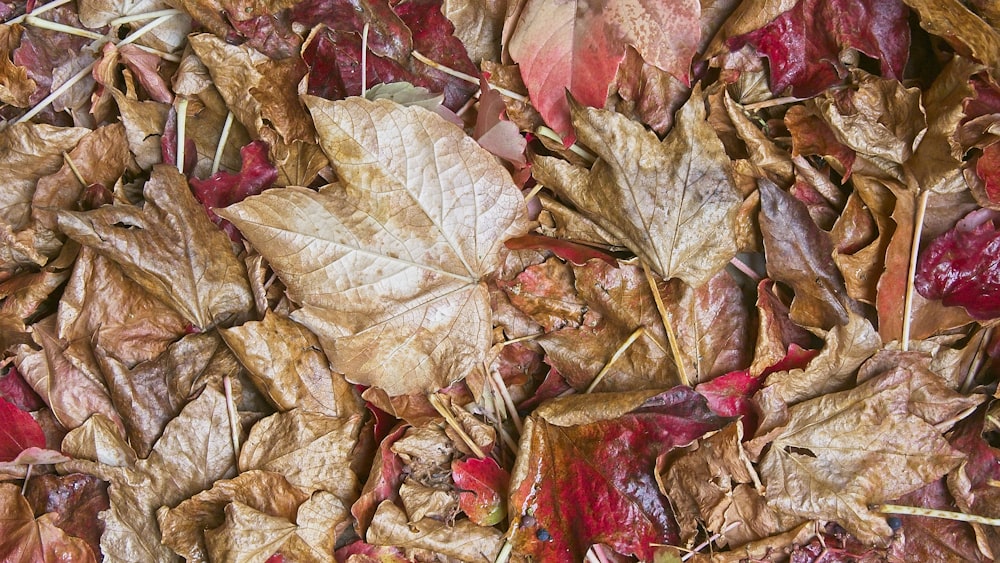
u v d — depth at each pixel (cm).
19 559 66
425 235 67
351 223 66
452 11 68
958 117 65
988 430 69
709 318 69
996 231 67
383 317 67
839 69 66
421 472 68
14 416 67
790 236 67
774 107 68
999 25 65
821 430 68
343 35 68
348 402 68
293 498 67
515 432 70
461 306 68
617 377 69
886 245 67
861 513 67
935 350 68
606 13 66
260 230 65
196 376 68
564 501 68
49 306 69
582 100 66
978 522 67
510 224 67
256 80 67
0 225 67
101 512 67
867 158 67
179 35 68
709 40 68
